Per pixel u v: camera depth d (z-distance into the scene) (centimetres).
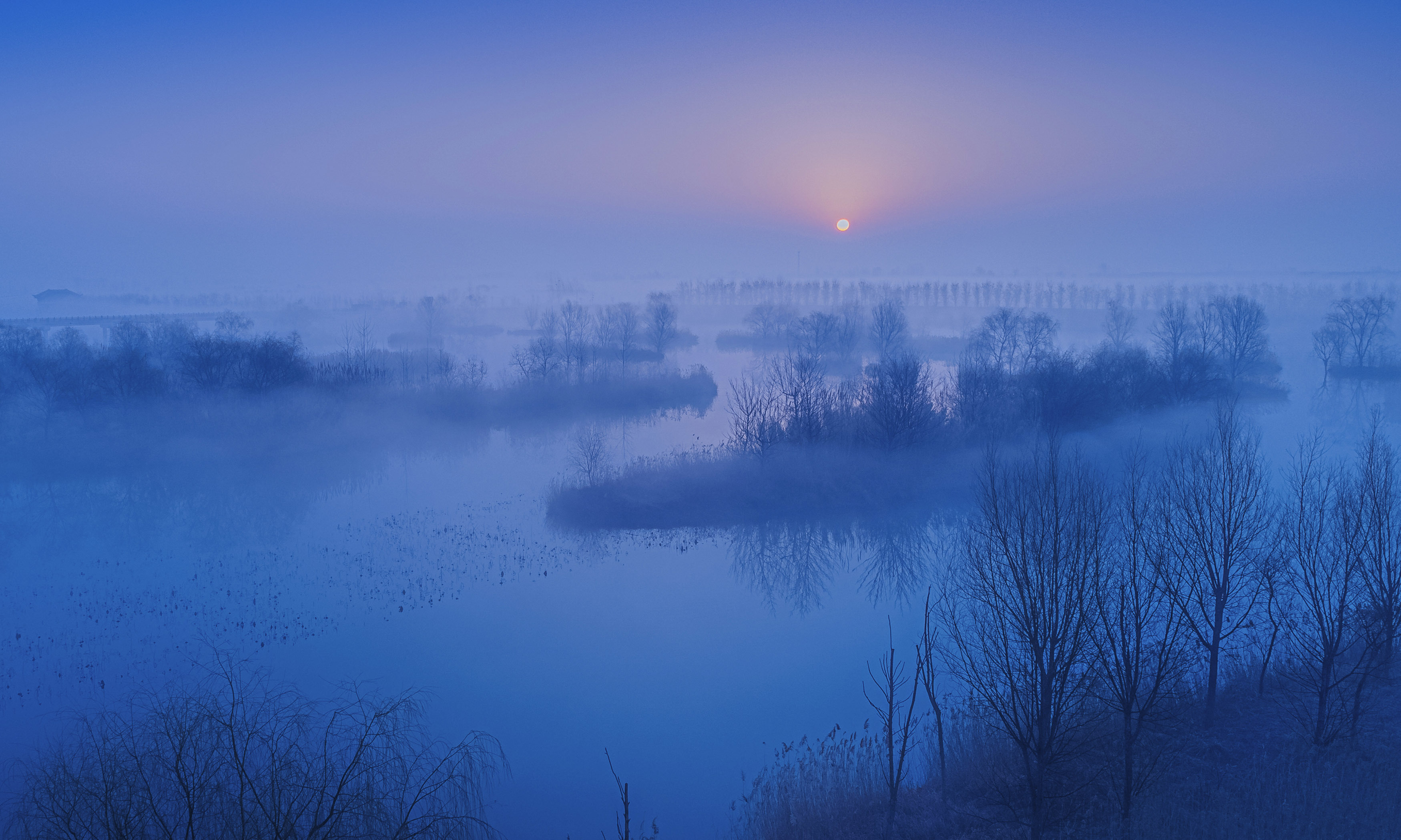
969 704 2152
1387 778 1656
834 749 2161
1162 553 2000
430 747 2233
